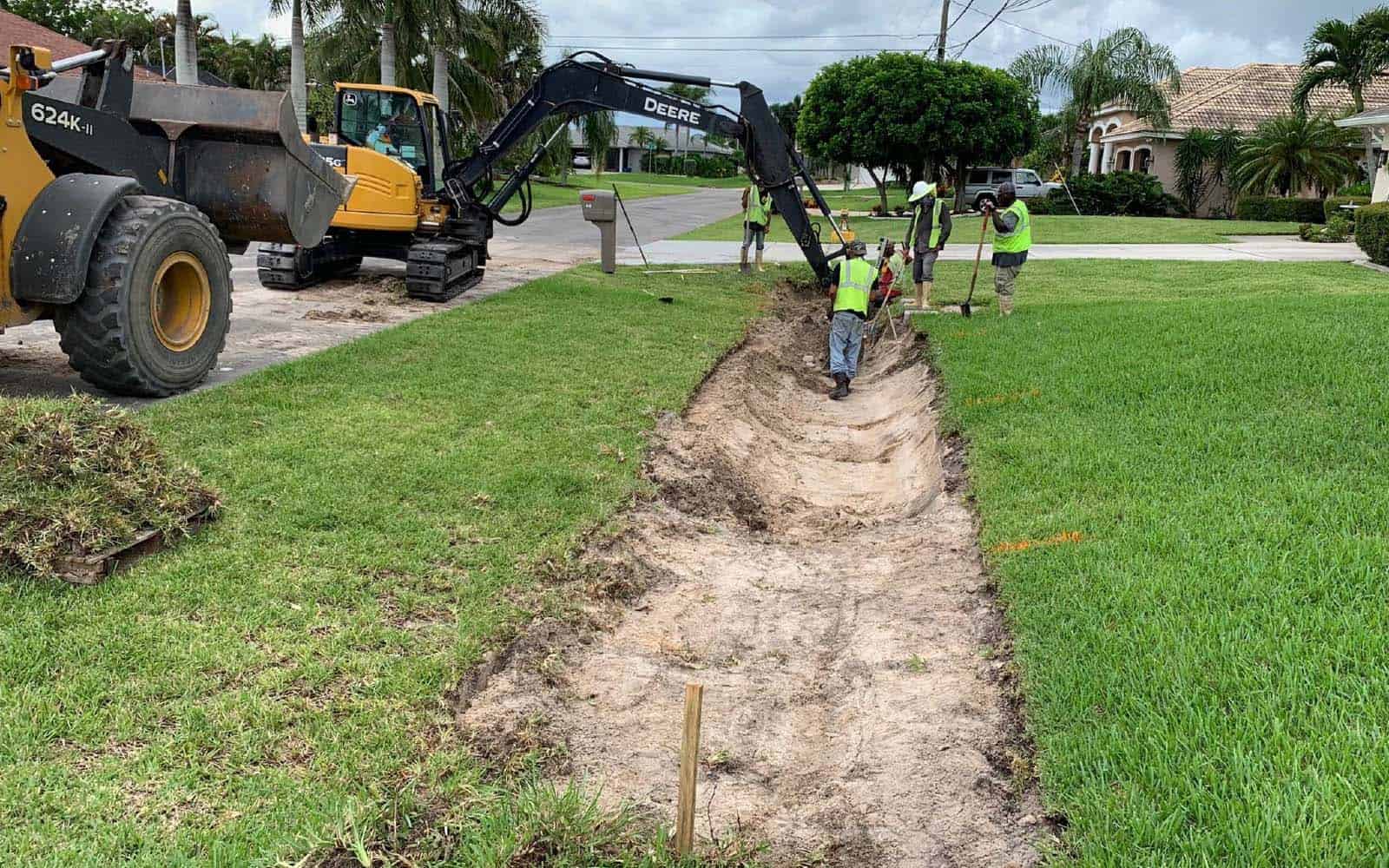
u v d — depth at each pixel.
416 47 29.08
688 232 31.53
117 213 7.81
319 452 6.99
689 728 3.20
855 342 12.30
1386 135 28.05
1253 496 6.09
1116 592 4.94
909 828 3.67
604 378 10.02
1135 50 39.28
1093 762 3.68
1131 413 8.09
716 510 7.60
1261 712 3.76
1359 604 4.53
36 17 49.12
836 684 5.00
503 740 4.05
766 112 16.17
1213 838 3.13
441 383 9.19
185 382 8.44
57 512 4.97
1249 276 18.25
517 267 19.12
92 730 3.73
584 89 15.73
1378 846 3.01
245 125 9.12
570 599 5.39
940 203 14.37
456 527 6.00
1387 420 7.09
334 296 14.33
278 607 4.80
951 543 6.53
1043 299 15.62
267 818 3.35
